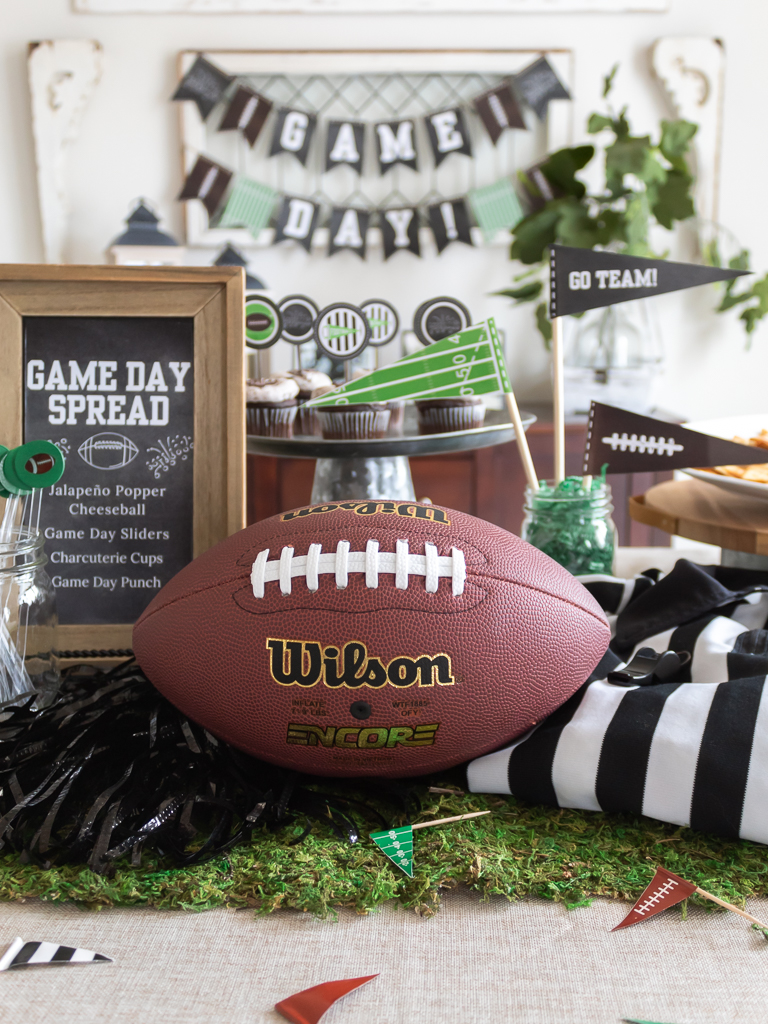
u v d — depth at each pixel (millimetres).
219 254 2422
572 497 896
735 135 2414
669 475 2199
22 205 2387
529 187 2252
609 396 2268
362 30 2338
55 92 2291
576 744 608
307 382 1371
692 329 2514
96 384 812
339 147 2363
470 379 886
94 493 820
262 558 612
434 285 2465
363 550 600
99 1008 460
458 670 583
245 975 485
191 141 2346
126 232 2215
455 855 564
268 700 588
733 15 2342
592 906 544
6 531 695
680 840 595
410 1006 460
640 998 465
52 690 727
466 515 680
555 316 914
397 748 594
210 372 811
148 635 651
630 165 2090
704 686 632
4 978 482
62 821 610
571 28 2344
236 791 622
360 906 534
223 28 2324
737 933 517
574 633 634
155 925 528
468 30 2344
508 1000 464
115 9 2295
